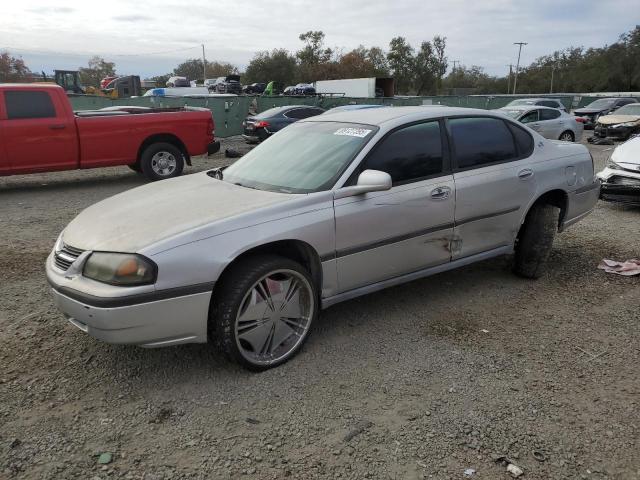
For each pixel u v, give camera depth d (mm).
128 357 3621
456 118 4465
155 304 3008
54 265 3389
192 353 3686
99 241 3193
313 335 3961
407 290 4855
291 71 79562
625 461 2666
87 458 2654
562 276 5250
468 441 2797
